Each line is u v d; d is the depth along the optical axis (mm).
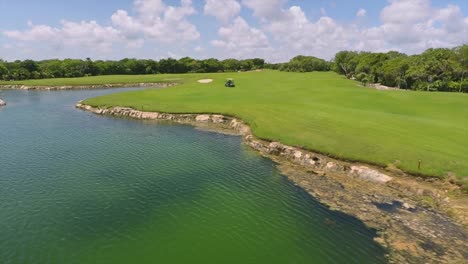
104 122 50094
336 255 16891
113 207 21656
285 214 21141
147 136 41406
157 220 20094
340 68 150500
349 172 27906
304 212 21406
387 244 17844
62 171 28031
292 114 44531
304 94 67062
